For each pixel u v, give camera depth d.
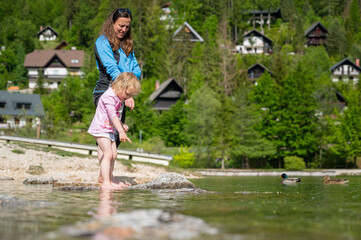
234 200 3.12
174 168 14.65
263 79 43.06
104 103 4.84
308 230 1.67
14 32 105.12
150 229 1.60
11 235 1.57
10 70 96.88
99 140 4.94
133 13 74.94
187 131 37.94
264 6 124.62
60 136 36.06
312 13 137.75
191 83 67.94
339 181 7.69
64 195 3.59
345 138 33.41
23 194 3.69
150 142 37.78
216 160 38.91
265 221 1.91
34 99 55.91
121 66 5.46
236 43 109.19
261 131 36.59
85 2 114.38
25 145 12.01
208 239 1.45
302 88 36.44
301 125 36.31
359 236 1.54
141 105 43.66
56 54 86.81
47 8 134.88
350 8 128.75
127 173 11.19
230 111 40.25
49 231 1.66
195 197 3.45
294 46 106.00
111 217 1.88
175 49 76.56
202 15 113.56
